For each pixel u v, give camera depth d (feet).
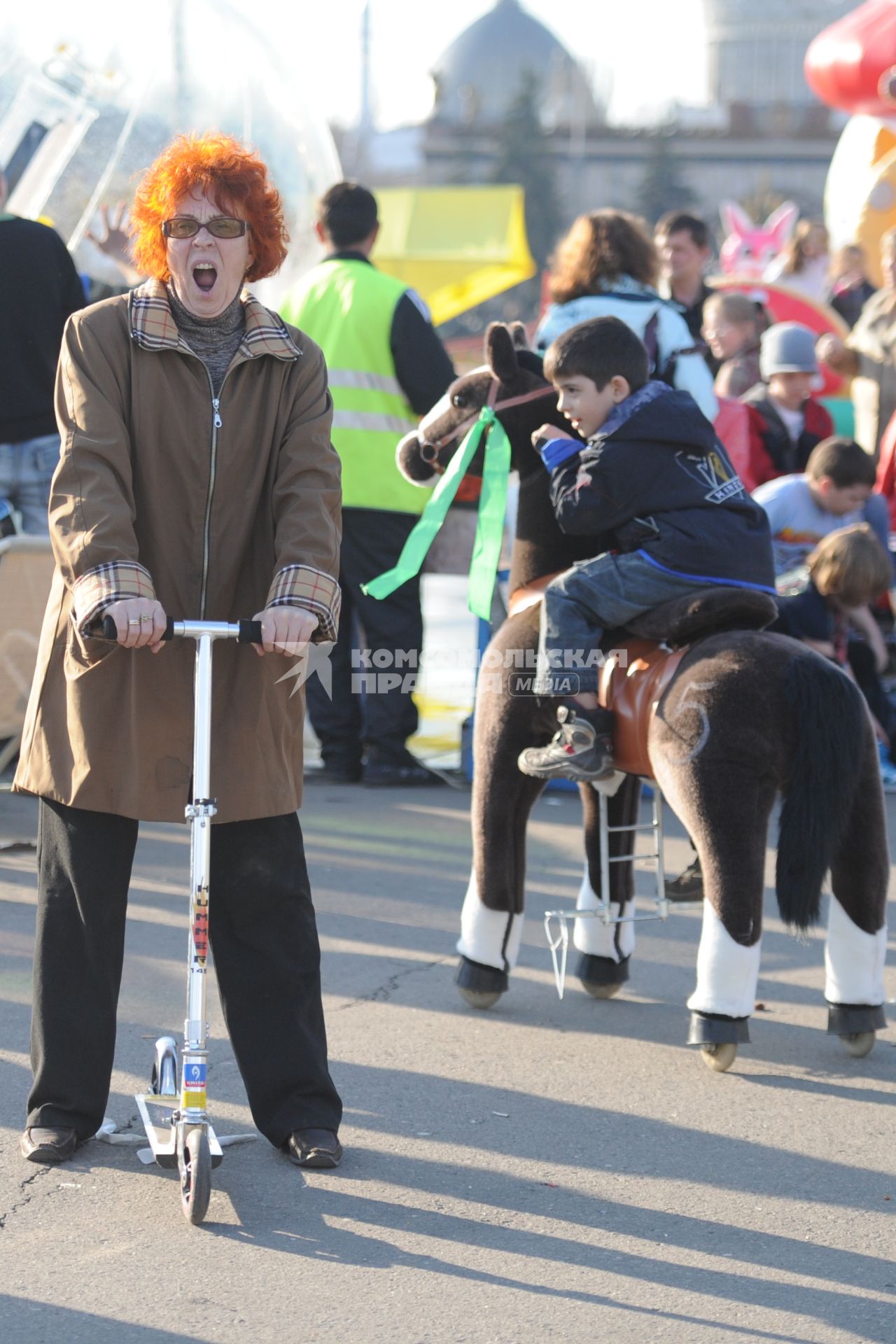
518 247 158.92
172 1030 44.11
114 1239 32.45
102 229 85.25
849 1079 42.73
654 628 42.47
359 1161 36.42
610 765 43.70
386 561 73.77
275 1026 36.24
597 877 47.88
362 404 72.84
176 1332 29.14
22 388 66.49
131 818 35.45
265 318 34.50
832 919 44.04
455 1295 30.73
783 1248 33.09
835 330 126.11
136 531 34.63
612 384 42.73
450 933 54.19
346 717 77.00
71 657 34.63
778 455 81.56
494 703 45.62
